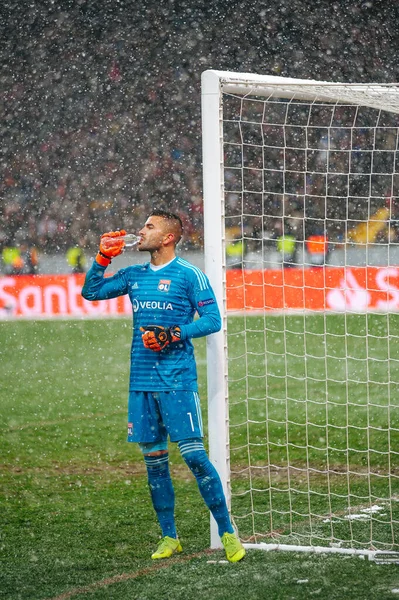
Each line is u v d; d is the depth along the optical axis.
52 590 8.75
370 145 52.00
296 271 40.31
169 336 9.10
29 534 11.10
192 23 58.19
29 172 53.00
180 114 55.81
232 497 12.82
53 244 50.34
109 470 14.95
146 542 10.56
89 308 37.28
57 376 24.75
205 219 10.12
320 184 51.47
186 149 54.41
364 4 57.69
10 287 38.03
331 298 37.12
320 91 10.71
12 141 54.12
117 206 52.25
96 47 57.47
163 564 9.52
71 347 29.66
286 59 58.50
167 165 53.81
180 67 57.28
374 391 21.31
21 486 13.98
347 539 10.44
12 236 50.25
